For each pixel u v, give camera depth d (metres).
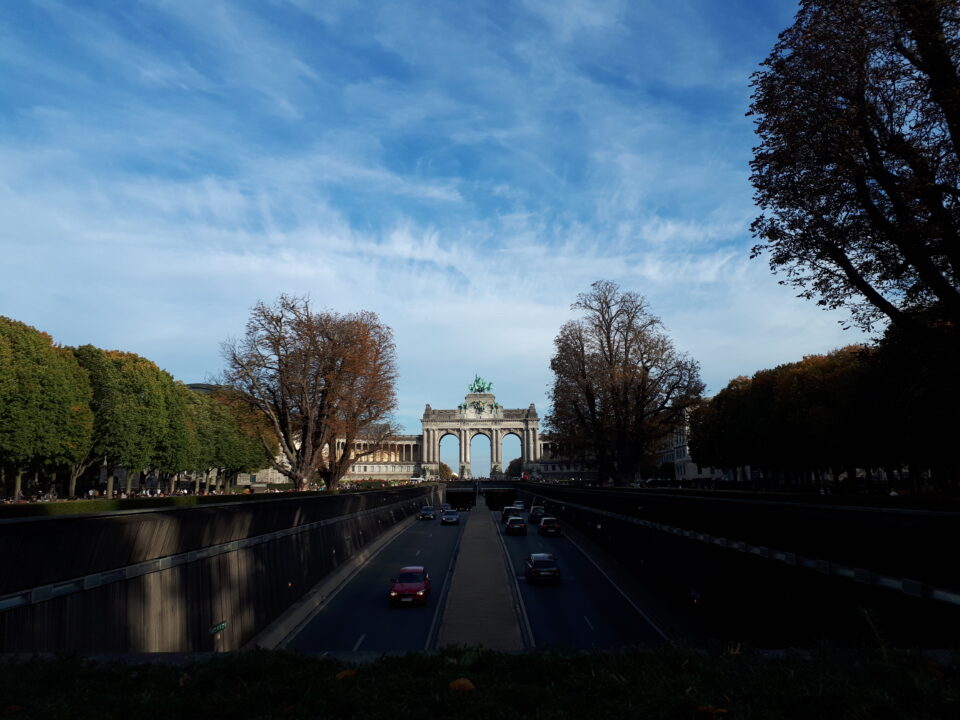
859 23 20.42
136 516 22.17
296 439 68.56
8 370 60.22
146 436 80.81
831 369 70.44
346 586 46.78
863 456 60.69
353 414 69.69
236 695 8.59
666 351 68.62
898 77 20.70
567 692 8.61
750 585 28.92
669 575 42.88
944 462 50.56
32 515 19.17
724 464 100.81
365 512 67.62
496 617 37.28
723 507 32.19
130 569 22.20
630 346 68.94
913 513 17.83
